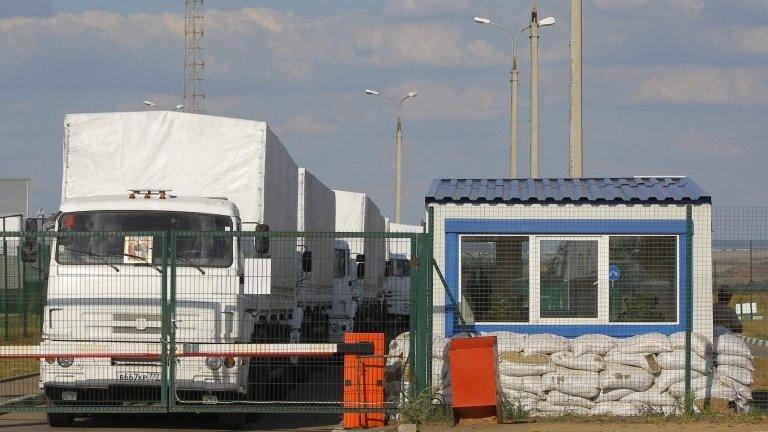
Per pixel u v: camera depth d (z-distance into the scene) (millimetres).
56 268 25969
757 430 23219
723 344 26234
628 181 29219
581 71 35062
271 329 31203
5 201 78000
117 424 27609
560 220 27516
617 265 27531
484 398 24328
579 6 35094
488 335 25844
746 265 29891
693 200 27156
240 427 26984
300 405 25484
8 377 35062
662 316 27391
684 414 25094
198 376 25234
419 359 25156
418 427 24250
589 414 25438
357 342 25422
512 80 58531
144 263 25812
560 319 27438
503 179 29891
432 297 25578
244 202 30453
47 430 25906
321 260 43312
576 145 34969
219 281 25875
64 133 30234
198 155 30422
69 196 30125
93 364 25281
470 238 27688
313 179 42781
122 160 30266
